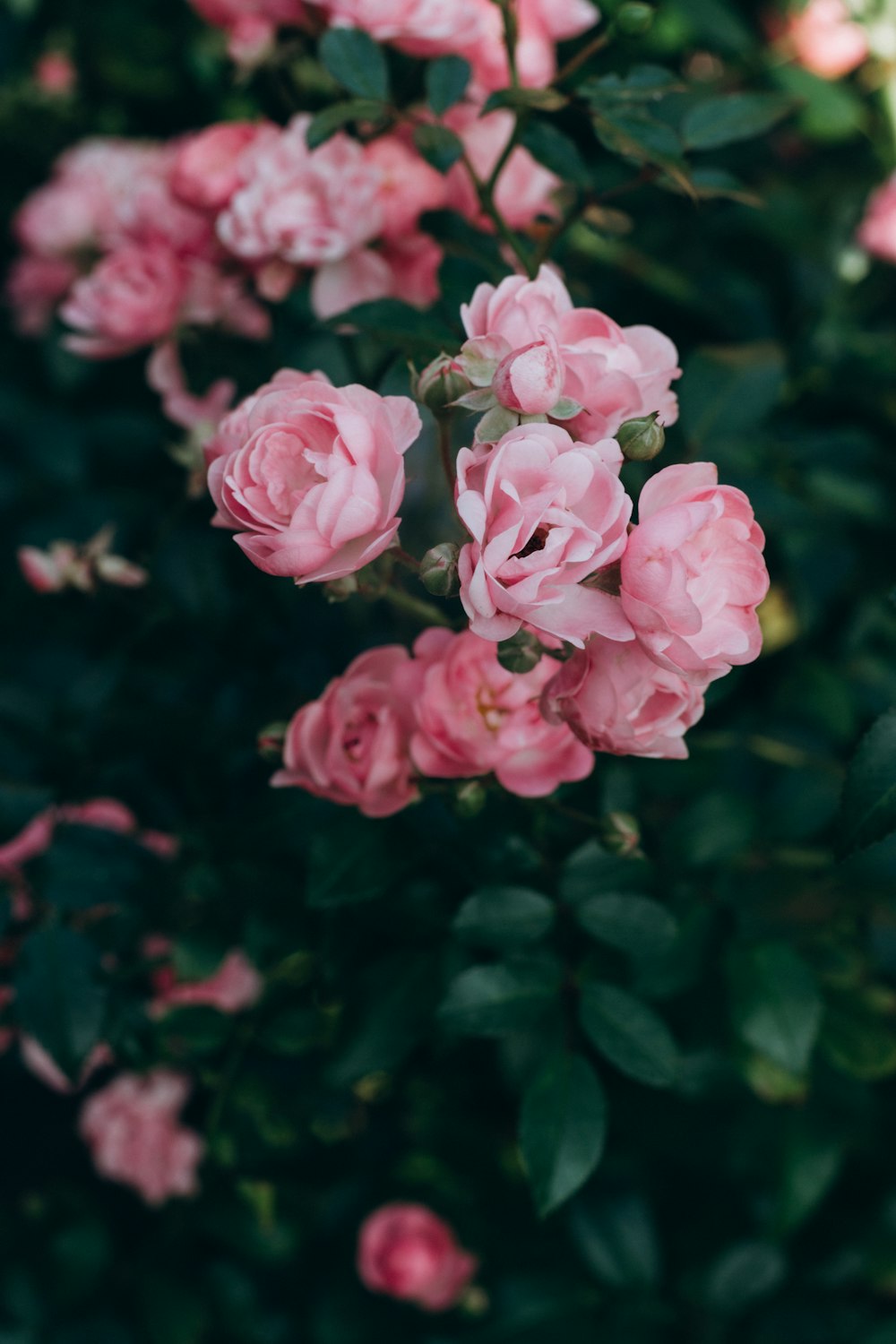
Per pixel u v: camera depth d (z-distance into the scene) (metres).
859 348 0.81
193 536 0.72
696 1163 0.74
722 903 0.62
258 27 0.66
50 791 0.65
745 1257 0.73
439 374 0.47
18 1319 0.85
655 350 0.50
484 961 0.61
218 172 0.63
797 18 0.81
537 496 0.45
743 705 0.72
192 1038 0.66
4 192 1.12
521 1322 0.73
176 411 0.69
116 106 1.05
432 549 0.47
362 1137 0.80
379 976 0.60
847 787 0.48
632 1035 0.57
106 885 0.64
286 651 0.67
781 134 0.87
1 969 0.65
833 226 0.83
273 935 0.61
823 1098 0.69
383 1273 0.77
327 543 0.47
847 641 0.76
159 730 0.65
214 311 0.67
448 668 0.52
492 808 0.57
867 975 0.71
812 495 0.75
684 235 0.81
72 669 0.78
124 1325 0.85
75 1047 0.59
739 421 0.67
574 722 0.48
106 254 0.91
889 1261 0.75
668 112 0.65
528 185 0.63
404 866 0.56
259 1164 0.71
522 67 0.63
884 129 0.84
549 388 0.46
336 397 0.47
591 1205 0.72
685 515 0.45
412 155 0.62
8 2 1.02
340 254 0.61
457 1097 0.76
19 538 0.91
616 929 0.58
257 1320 0.83
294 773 0.55
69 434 0.92
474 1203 0.79
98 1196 0.95
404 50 0.60
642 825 0.64
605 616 0.46
